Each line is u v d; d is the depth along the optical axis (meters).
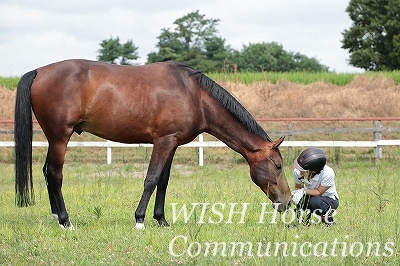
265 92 28.91
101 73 9.05
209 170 18.91
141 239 7.90
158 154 9.10
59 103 8.92
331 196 9.24
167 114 9.03
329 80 32.19
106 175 16.95
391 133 25.03
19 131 9.03
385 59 56.28
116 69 9.19
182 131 9.13
